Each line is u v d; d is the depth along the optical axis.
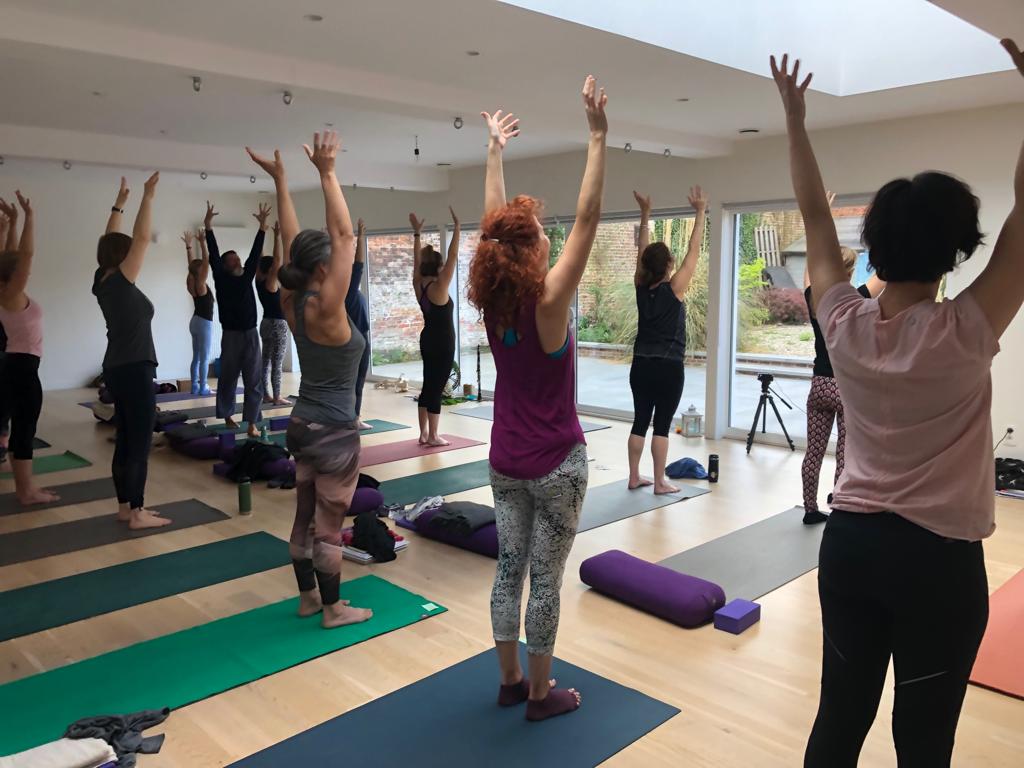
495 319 2.33
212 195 11.64
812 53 4.86
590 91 2.21
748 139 6.81
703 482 5.71
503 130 2.72
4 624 3.43
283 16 3.57
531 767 2.41
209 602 3.65
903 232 1.42
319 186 10.95
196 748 2.52
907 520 1.44
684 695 2.84
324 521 3.26
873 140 6.07
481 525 4.34
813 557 4.20
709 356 7.32
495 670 3.00
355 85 4.57
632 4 3.87
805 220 1.69
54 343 10.45
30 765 2.31
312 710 2.74
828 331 1.57
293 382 11.22
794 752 2.49
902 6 4.72
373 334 11.60
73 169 8.82
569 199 8.36
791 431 7.12
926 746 1.50
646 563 3.73
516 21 3.62
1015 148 5.40
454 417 8.44
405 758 2.45
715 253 7.19
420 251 6.62
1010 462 5.51
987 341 1.39
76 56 3.76
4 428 6.42
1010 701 2.78
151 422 4.64
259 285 8.73
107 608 3.59
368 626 3.37
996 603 3.53
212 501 5.31
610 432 7.59
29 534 4.61
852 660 1.55
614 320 8.34
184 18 3.61
